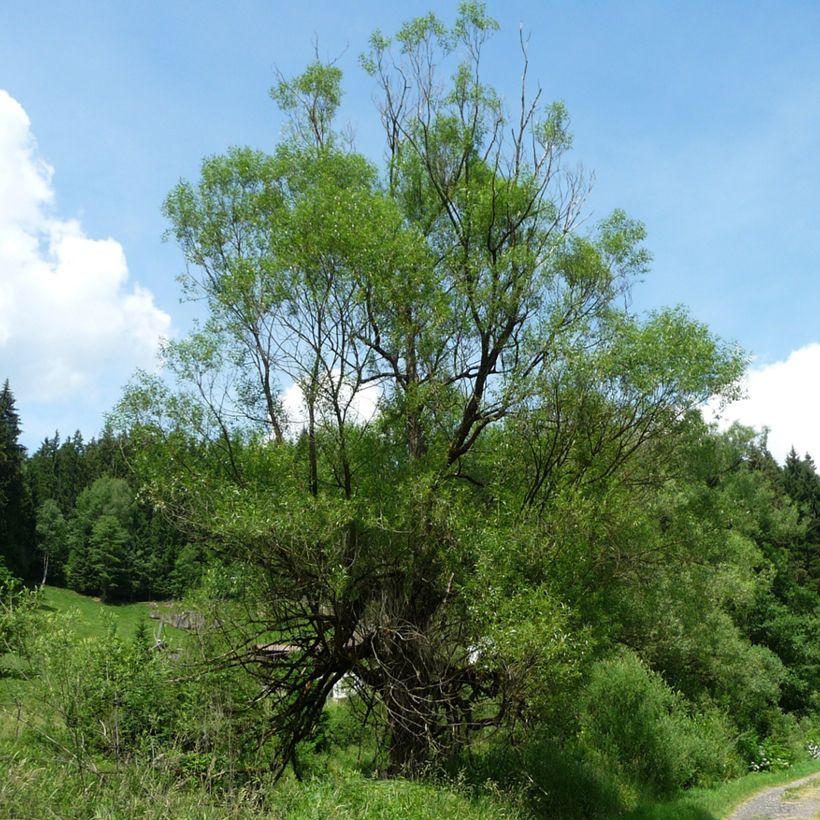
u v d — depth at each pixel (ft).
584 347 51.37
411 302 50.42
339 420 49.37
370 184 57.57
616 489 50.14
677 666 89.66
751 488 144.25
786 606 141.69
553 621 40.57
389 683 47.91
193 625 47.06
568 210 61.00
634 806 57.21
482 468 55.98
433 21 62.34
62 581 220.43
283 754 47.24
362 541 47.96
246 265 48.37
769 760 97.35
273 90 60.03
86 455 318.45
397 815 31.83
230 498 43.65
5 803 25.34
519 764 48.93
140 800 28.30
